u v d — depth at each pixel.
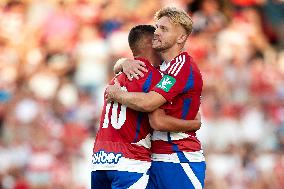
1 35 48.69
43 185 38.75
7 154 39.56
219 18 49.88
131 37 20.92
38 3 50.53
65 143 40.41
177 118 20.33
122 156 20.03
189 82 20.19
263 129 43.19
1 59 46.81
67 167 39.69
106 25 48.66
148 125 20.33
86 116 42.44
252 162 41.41
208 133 41.62
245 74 46.12
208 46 47.75
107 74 45.78
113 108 20.33
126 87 20.33
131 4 49.91
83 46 47.03
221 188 39.81
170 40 20.34
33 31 48.84
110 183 20.45
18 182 38.50
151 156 20.64
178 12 20.39
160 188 20.52
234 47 48.41
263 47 50.75
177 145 20.48
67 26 48.72
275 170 41.06
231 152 41.44
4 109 42.09
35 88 44.59
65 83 45.12
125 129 20.12
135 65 20.48
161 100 19.83
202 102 43.16
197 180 20.53
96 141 20.61
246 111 43.66
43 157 39.28
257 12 52.56
